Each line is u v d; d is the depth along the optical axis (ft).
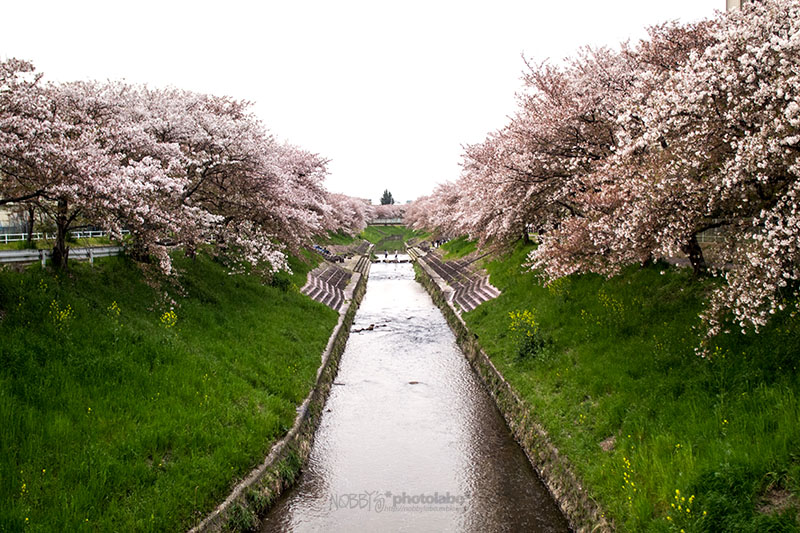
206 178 57.62
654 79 36.06
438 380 55.93
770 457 21.34
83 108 46.26
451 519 30.58
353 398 50.93
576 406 35.63
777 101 25.40
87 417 27.55
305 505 32.12
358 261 166.09
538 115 51.16
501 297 70.79
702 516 20.35
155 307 44.65
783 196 25.05
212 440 30.50
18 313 32.35
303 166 98.17
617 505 24.53
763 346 28.71
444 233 142.20
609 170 36.14
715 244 38.65
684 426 26.78
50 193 33.73
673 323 37.22
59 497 22.36
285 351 50.65
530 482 33.78
